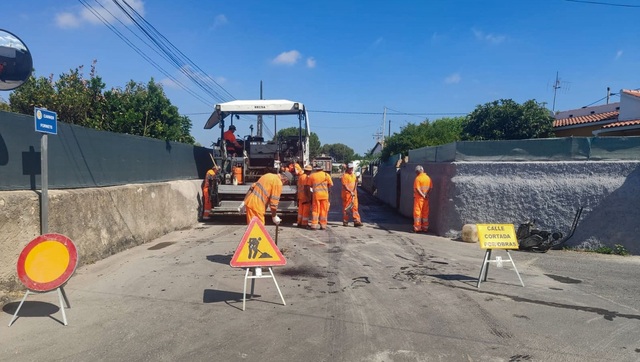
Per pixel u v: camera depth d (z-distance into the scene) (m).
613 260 8.99
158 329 5.13
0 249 5.98
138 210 10.20
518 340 4.87
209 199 14.01
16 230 6.25
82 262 7.96
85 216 8.08
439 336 4.96
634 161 9.85
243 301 5.98
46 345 4.68
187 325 5.25
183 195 13.01
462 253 9.50
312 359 4.39
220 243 10.38
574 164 10.29
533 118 22.94
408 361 4.36
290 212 13.67
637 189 9.65
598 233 9.85
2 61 6.07
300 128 14.70
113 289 6.63
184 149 14.11
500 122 23.52
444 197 11.71
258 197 7.86
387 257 9.05
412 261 8.71
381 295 6.46
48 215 6.98
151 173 11.60
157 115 15.41
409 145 25.64
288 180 13.60
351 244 10.45
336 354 4.50
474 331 5.11
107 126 14.12
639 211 9.57
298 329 5.15
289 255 9.16
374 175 28.98
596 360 4.40
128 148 10.35
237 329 5.14
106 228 8.80
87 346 4.67
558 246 10.06
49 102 13.45
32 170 7.08
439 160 13.10
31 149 7.06
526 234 9.84
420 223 12.37
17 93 13.37
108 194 8.94
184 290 6.62
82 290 6.57
